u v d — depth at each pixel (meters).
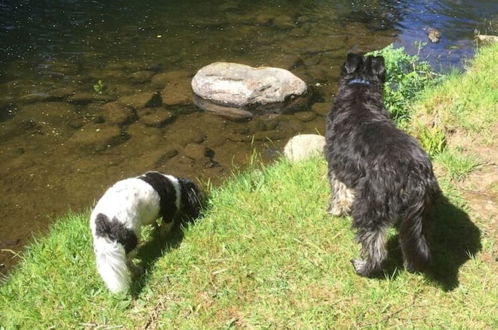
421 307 2.51
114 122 4.16
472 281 2.59
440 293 2.55
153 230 2.96
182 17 6.37
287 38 5.77
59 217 3.30
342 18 6.48
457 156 3.22
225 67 4.57
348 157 2.61
